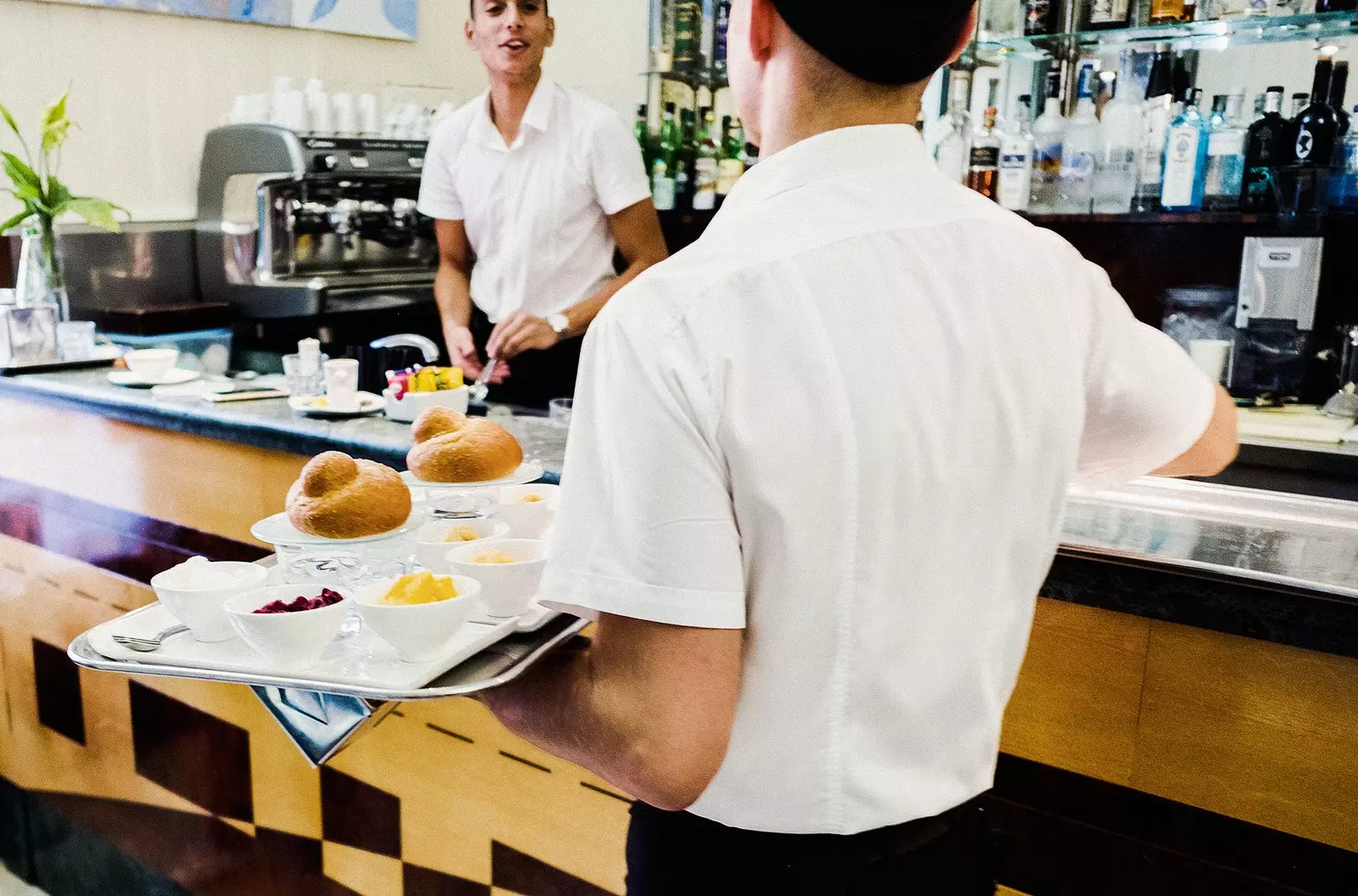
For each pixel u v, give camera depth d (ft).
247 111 11.92
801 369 2.17
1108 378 2.60
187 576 3.47
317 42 13.34
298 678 3.06
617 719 2.24
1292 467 6.81
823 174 2.34
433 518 4.17
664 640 2.18
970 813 2.72
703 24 10.30
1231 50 8.10
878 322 2.23
